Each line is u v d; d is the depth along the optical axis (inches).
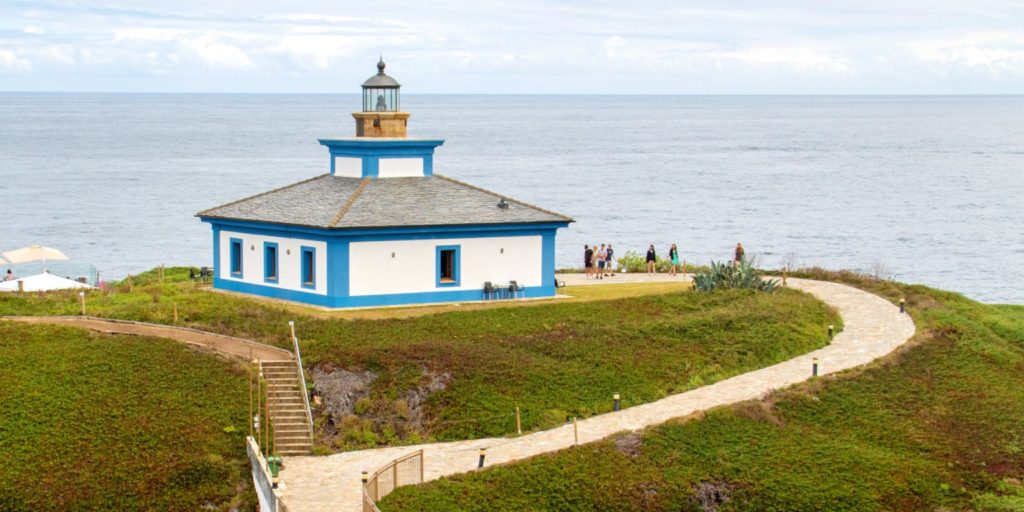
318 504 1676.9
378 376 2126.0
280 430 1959.9
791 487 1875.0
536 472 1823.3
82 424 1927.9
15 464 1830.7
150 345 2201.0
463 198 2760.8
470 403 2078.0
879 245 5565.9
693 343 2455.7
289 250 2640.3
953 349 2536.9
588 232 5846.5
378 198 2677.2
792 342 2519.7
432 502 1697.8
